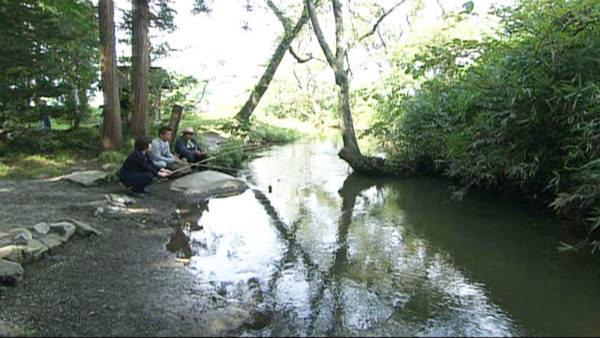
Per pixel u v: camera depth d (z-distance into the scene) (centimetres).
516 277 448
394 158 1099
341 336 333
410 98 1065
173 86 1482
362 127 1650
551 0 535
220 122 1708
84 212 628
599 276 447
